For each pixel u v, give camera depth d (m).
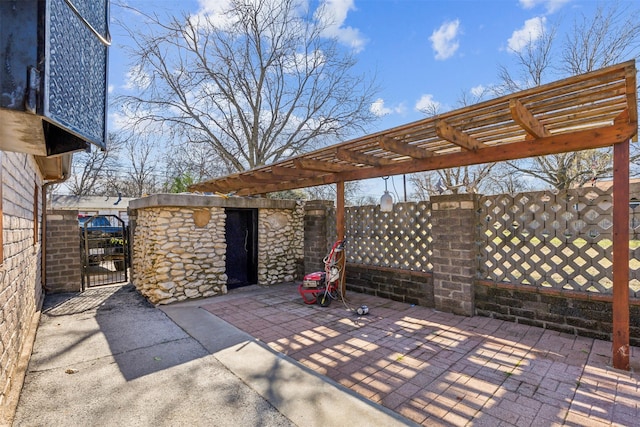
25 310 3.86
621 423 2.27
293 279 7.68
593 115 3.08
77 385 2.89
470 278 4.68
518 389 2.74
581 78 2.31
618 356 3.04
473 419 2.34
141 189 23.73
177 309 5.38
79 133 1.63
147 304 5.77
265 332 4.23
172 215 5.90
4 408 2.42
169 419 2.40
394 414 2.41
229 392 2.75
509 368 3.11
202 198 6.15
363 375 3.02
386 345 3.73
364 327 4.37
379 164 4.85
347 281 6.57
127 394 2.74
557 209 4.03
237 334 4.15
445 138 3.33
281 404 2.56
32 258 4.69
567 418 2.33
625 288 3.01
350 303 5.59
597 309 3.77
